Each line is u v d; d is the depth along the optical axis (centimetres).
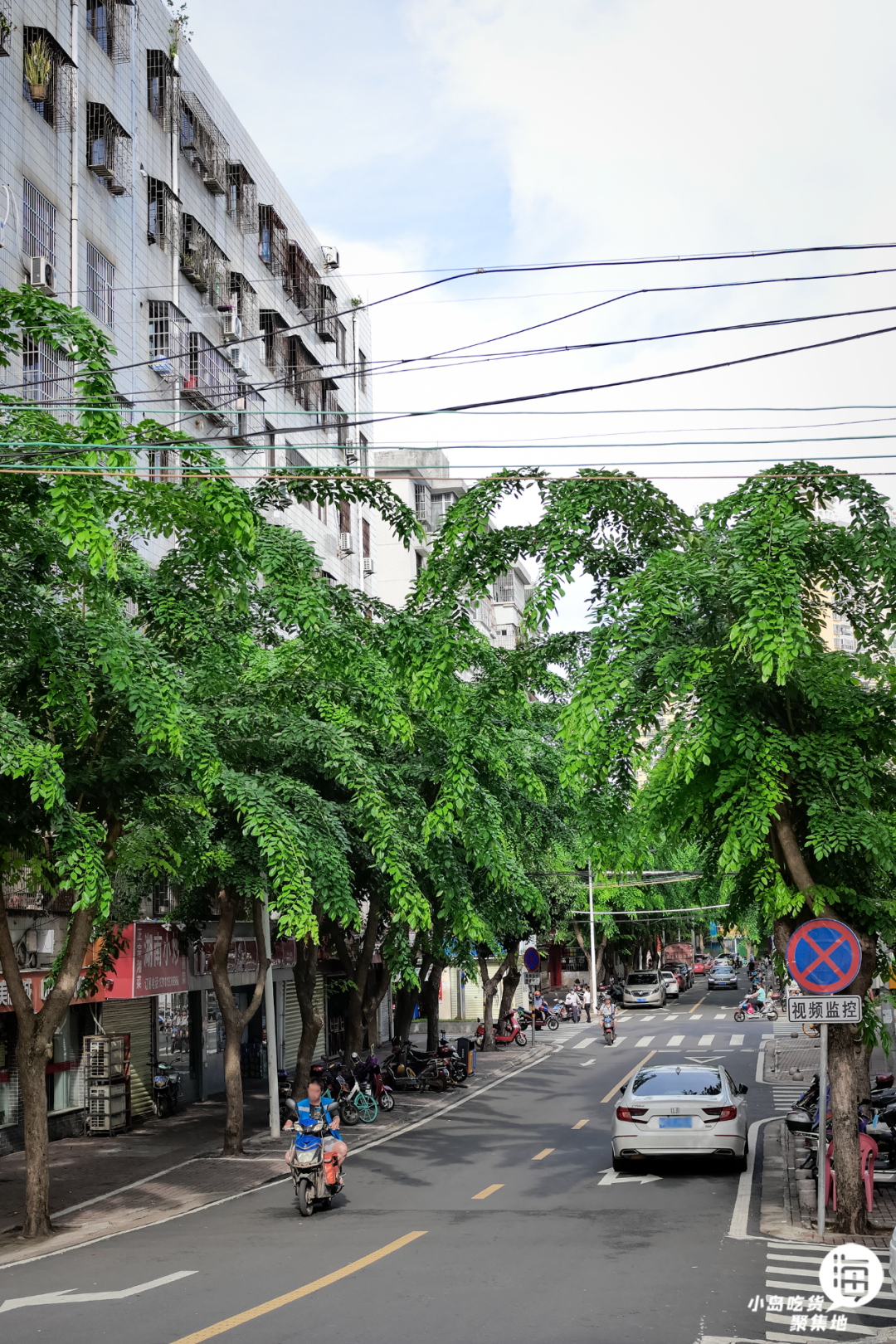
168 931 2375
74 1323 923
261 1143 2138
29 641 1336
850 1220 1208
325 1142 1491
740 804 1194
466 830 2066
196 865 1755
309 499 1398
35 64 2175
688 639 1231
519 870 2400
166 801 1558
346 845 1744
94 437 1123
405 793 2156
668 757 1245
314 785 1984
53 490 1102
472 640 1352
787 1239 1185
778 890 1227
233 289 2995
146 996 2400
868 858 1231
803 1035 4169
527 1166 1761
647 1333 845
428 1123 2386
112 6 2525
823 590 1266
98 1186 1745
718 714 1184
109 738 1484
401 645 1347
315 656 1516
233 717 1647
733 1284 995
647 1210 1355
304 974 2403
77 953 1474
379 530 5422
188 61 2908
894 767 1334
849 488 1176
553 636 1375
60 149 2262
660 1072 1712
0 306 1136
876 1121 1623
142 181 2608
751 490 1176
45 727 1448
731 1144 1574
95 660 1341
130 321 2503
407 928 2392
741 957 9406
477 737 1516
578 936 6100
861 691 1248
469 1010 5472
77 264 2294
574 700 1186
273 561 1380
